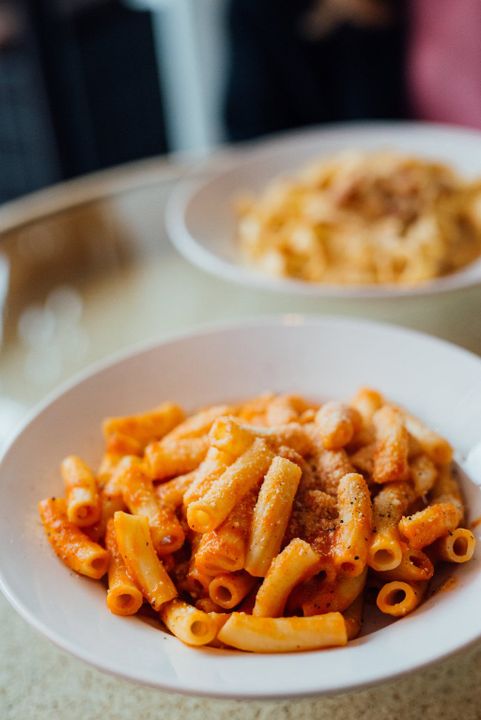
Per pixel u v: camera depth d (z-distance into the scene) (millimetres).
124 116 2080
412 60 1463
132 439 524
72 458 509
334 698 432
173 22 2156
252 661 395
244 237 846
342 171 899
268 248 826
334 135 1019
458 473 506
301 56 1450
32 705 439
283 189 900
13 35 1821
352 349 584
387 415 505
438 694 430
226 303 744
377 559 441
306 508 459
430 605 430
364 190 853
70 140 1971
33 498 489
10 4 1787
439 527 444
